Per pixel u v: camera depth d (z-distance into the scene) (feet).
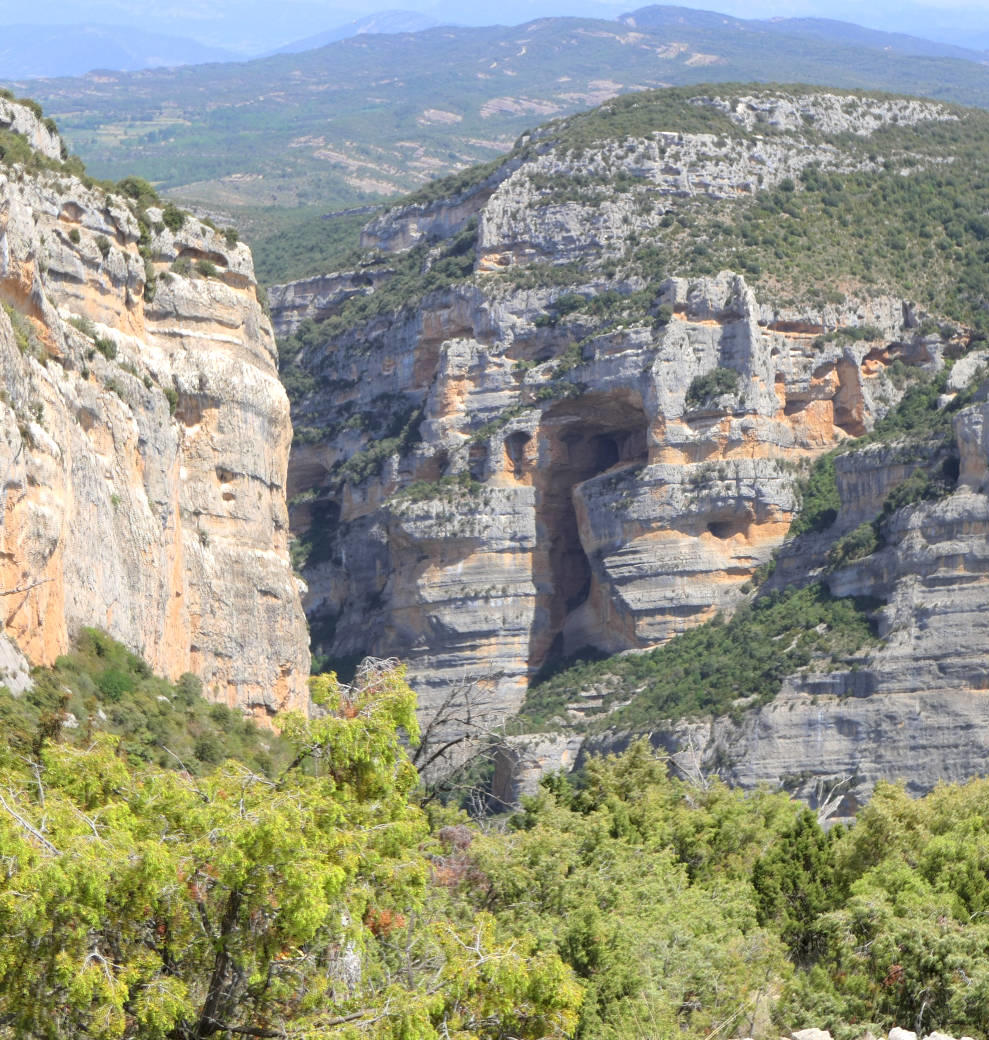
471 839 173.47
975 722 440.86
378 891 124.77
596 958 150.30
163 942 113.60
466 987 116.78
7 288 215.51
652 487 542.98
